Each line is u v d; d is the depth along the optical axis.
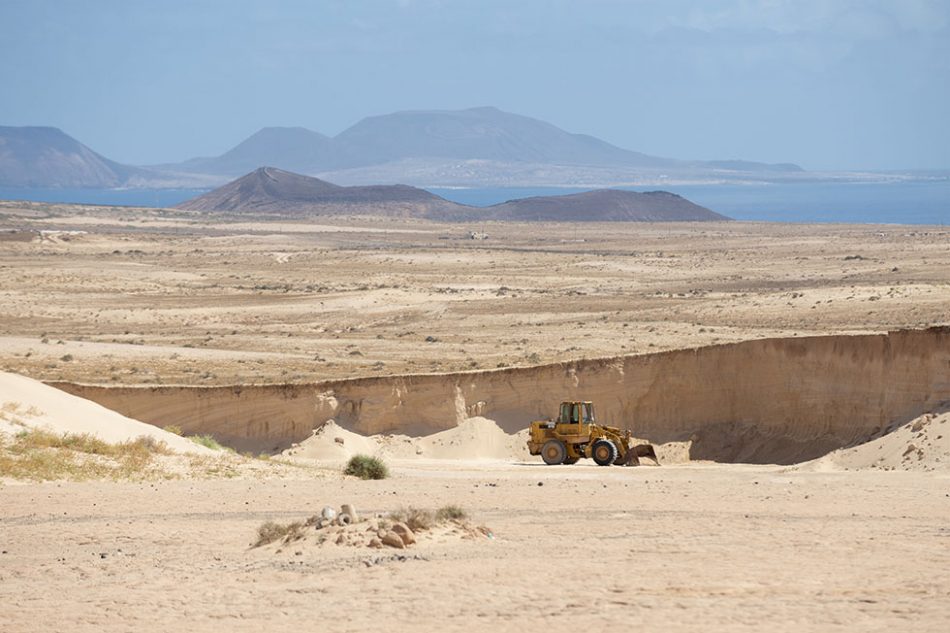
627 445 184.12
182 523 90.19
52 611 58.22
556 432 182.00
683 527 83.19
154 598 60.62
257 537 80.50
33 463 120.81
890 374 184.50
